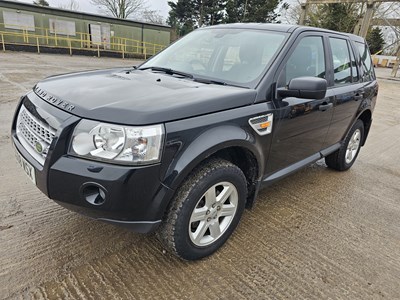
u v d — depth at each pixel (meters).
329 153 3.63
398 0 14.88
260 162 2.44
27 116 2.16
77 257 2.20
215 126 2.02
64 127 1.78
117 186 1.71
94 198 1.77
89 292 1.92
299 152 3.00
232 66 2.72
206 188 2.06
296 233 2.72
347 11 26.61
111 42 24.31
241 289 2.05
